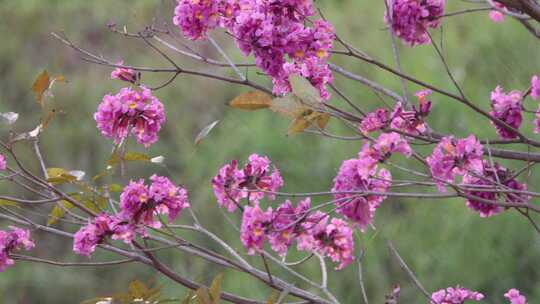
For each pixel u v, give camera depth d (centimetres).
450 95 372
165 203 375
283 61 370
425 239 1037
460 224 1036
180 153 1220
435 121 1150
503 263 1014
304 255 1002
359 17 1407
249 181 386
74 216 398
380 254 1023
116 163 391
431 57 1254
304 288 991
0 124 1277
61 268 1102
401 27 388
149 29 437
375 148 346
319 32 371
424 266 1016
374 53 1295
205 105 1285
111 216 376
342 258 374
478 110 372
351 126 362
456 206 1048
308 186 1120
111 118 385
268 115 1233
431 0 390
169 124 1267
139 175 1202
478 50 1253
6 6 1512
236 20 379
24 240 400
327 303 405
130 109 383
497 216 1038
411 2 383
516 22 1272
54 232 399
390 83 1219
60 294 1091
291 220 362
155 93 1305
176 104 1295
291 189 1118
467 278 1011
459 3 1350
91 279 1095
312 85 367
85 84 1354
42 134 1265
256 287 997
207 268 1032
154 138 389
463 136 1109
